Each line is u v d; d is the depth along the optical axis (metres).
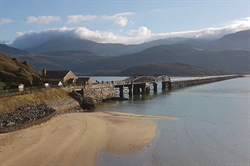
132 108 79.50
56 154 35.44
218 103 88.50
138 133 47.41
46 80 92.38
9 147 37.31
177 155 36.47
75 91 80.81
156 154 36.75
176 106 82.94
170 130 50.03
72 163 32.88
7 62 96.75
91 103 77.50
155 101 96.19
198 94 120.88
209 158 35.56
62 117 59.78
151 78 136.62
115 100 97.69
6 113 51.78
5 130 44.22
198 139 44.12
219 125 54.62
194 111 72.88
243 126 53.69
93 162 33.44
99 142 41.41
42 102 64.81
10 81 80.38
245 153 37.53
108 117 61.91
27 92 64.88
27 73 88.81
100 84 95.50
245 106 81.00
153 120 59.59
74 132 46.31
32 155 34.72
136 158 35.22
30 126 48.69
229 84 189.38
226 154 37.12
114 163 33.34
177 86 170.12
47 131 46.25
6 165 31.38
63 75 101.44
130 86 115.25
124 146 39.94
